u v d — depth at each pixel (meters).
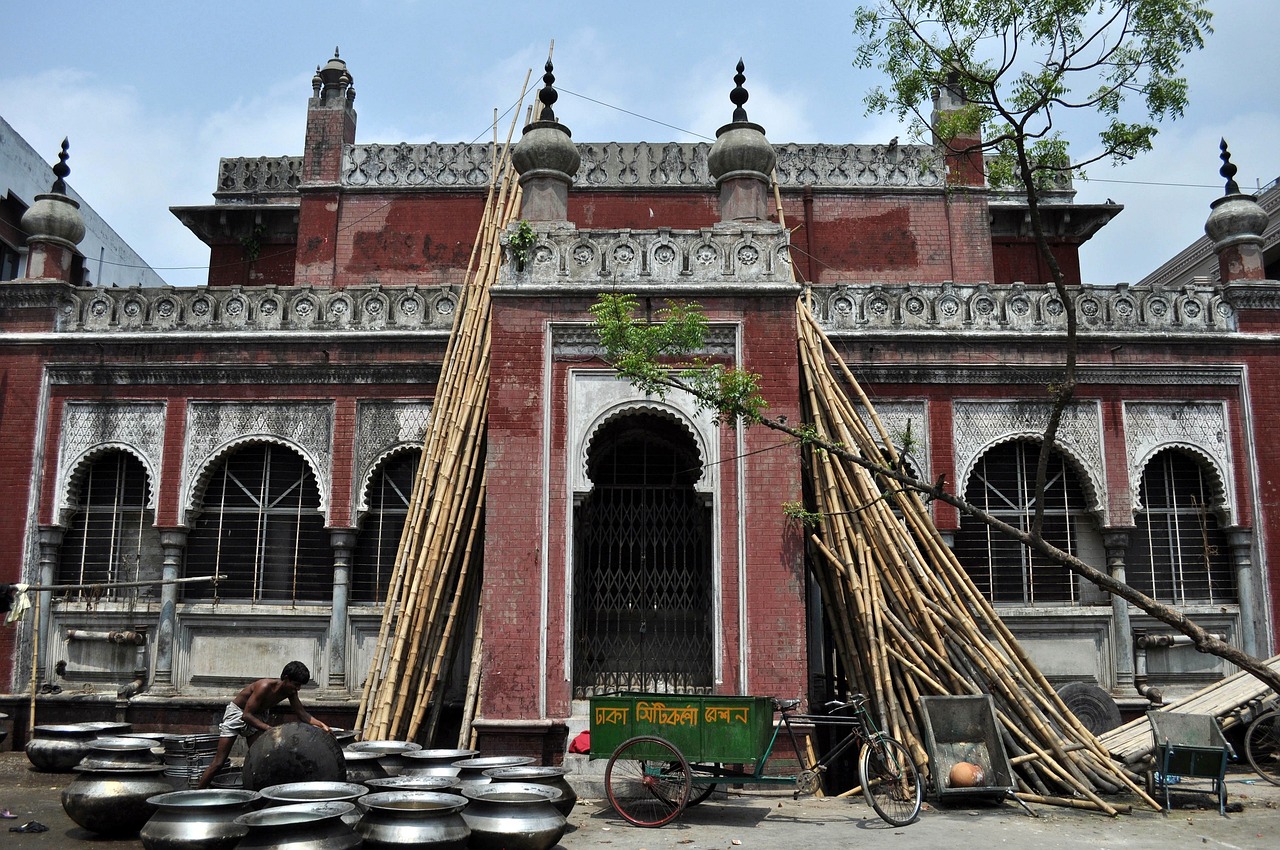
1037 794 7.84
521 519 8.81
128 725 8.98
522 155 9.69
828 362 10.86
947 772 7.66
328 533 11.02
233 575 11.02
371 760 6.86
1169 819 7.29
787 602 8.69
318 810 5.16
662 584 9.69
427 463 9.73
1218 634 10.80
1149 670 10.77
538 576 8.72
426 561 9.11
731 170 9.73
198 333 11.17
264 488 11.18
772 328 9.18
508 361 9.10
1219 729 7.70
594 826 7.04
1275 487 10.95
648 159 13.85
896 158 13.88
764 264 9.29
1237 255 11.53
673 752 7.09
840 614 8.98
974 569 10.95
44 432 11.18
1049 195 14.82
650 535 9.81
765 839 6.55
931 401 11.00
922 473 10.80
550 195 9.62
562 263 9.31
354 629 10.80
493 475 8.88
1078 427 11.02
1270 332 11.23
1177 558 11.06
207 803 5.49
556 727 8.46
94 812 6.53
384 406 11.11
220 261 14.94
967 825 6.99
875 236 13.69
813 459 9.24
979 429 11.00
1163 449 11.06
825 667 10.88
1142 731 8.74
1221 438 11.09
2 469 11.09
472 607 10.07
